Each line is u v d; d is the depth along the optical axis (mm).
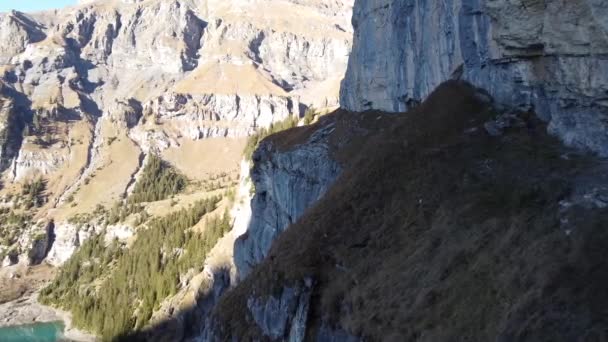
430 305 33625
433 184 45094
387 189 49469
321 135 84625
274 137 98250
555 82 41562
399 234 43344
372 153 56906
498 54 47875
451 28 58125
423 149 50375
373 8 82125
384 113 78125
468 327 29797
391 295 37188
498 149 44219
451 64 58906
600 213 30500
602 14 34281
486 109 50062
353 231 48156
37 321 171375
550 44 39969
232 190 176125
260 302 54125
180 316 129500
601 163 36125
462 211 39219
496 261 32281
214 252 135125
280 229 87188
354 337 37562
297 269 48156
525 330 26672
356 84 88938
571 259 28312
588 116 38875
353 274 42969
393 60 75625
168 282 142500
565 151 39625
